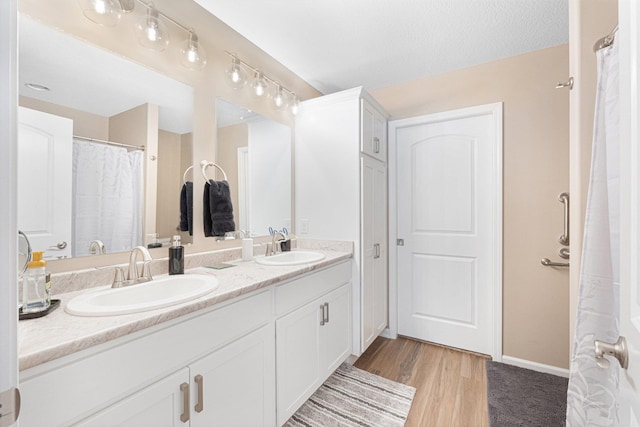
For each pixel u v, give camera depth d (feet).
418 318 8.20
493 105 7.04
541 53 6.61
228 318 3.65
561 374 6.35
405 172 8.35
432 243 7.99
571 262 4.05
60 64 3.65
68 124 3.72
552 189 6.48
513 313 6.88
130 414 2.65
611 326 3.16
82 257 3.82
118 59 4.21
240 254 6.01
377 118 7.73
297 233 7.65
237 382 3.77
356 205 6.80
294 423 4.97
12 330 1.26
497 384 6.07
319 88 8.66
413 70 7.61
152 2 4.57
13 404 1.26
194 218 5.27
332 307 5.99
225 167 5.86
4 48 1.25
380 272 7.91
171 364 3.00
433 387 5.99
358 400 5.58
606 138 3.08
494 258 7.05
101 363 2.47
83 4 3.56
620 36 1.89
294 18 5.64
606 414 3.11
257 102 6.61
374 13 5.47
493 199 7.07
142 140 4.51
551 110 6.50
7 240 1.25
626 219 1.78
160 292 4.07
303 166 7.58
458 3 5.19
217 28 5.67
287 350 4.69
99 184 4.01
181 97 5.06
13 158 1.27
